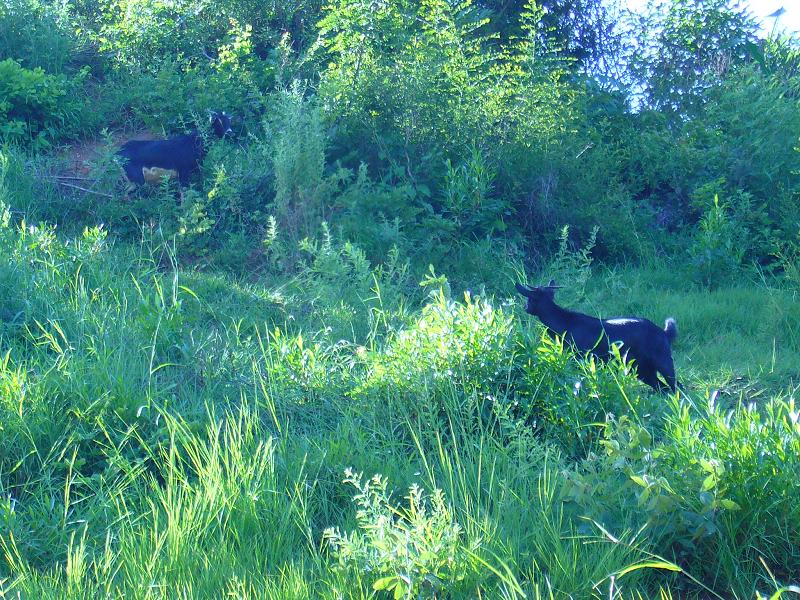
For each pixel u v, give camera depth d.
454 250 8.73
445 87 9.55
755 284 8.95
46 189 8.42
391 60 9.81
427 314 5.77
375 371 5.20
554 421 4.90
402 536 3.49
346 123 9.43
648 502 3.76
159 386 5.13
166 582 3.48
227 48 11.22
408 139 9.44
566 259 9.29
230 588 3.44
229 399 5.18
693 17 12.23
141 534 3.78
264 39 12.01
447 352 5.14
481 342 5.16
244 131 10.18
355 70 9.70
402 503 4.22
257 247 8.36
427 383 4.96
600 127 11.19
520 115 9.68
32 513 3.96
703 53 12.22
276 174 8.39
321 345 6.12
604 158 10.26
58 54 10.73
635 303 8.12
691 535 3.83
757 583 3.76
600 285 8.73
